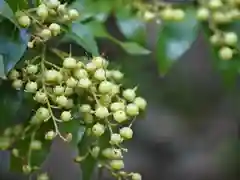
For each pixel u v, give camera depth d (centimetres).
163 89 98
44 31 45
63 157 97
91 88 46
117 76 49
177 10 59
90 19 55
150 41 77
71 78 45
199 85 105
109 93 46
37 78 45
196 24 59
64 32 48
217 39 60
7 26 44
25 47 44
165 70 58
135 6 59
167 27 59
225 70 61
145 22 58
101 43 63
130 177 49
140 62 81
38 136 50
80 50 51
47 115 45
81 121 48
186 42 58
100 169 52
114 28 65
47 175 52
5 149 51
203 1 60
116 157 47
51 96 45
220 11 60
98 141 49
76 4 52
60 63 47
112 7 57
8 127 50
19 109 52
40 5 45
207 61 104
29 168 50
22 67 46
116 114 46
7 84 50
